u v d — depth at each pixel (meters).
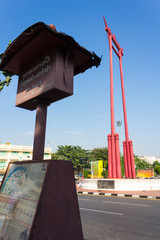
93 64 3.71
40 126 3.14
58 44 3.08
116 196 10.66
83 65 3.79
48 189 2.09
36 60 3.45
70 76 3.17
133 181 13.80
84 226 4.25
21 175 2.58
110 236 3.56
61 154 47.75
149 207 6.76
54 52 3.07
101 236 3.56
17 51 3.33
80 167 47.31
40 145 3.05
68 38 2.98
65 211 2.14
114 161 14.56
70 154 46.28
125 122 16.73
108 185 14.02
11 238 2.05
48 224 1.97
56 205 2.09
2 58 3.54
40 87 3.15
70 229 2.12
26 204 2.18
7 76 4.94
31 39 3.00
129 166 15.76
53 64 3.02
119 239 3.41
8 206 2.45
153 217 5.12
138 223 4.49
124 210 6.16
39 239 1.86
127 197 10.08
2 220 2.37
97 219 4.89
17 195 2.42
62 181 2.23
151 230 3.93
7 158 35.59
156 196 9.61
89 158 46.53
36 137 3.07
